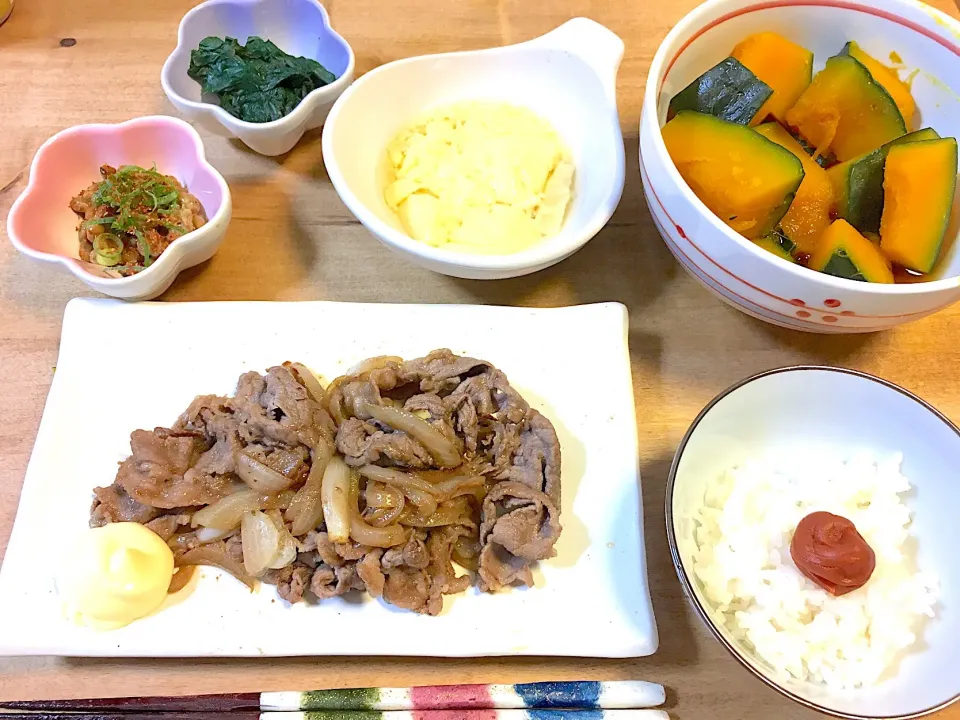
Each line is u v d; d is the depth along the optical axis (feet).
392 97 1.17
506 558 0.94
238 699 0.88
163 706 0.88
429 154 1.15
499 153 1.14
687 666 0.92
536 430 0.97
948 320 1.13
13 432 1.03
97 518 0.94
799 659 0.85
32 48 1.32
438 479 0.95
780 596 0.88
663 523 1.00
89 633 0.89
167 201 1.11
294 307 1.09
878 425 0.94
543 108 1.22
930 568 0.90
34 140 1.23
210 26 1.27
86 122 1.26
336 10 1.36
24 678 0.89
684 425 1.06
